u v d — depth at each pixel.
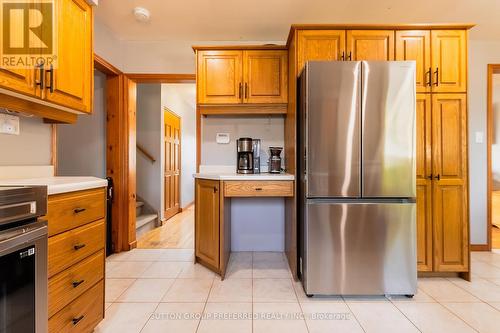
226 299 1.88
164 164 4.45
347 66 1.87
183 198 5.77
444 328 1.55
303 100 2.02
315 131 1.88
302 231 2.08
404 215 1.88
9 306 0.92
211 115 2.90
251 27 2.67
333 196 1.88
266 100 2.55
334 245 1.88
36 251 1.01
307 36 2.19
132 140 3.02
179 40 2.93
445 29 2.17
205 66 2.56
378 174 1.87
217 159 2.90
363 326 1.57
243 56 2.56
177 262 2.60
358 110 1.87
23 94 1.26
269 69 2.56
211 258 2.32
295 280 2.18
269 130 2.88
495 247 3.08
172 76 2.94
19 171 1.57
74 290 1.27
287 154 2.65
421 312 1.72
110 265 2.52
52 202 1.13
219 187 2.21
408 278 1.89
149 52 2.94
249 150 2.65
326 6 2.32
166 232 3.79
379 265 1.88
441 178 2.16
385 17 2.48
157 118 4.23
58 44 1.40
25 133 1.64
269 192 2.21
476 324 1.59
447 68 2.16
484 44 2.95
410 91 1.88
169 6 2.32
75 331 1.28
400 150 1.87
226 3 2.27
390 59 2.17
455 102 2.16
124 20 2.53
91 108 1.70
